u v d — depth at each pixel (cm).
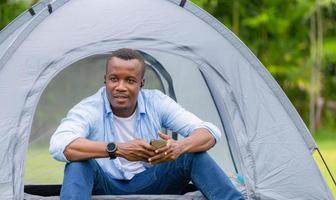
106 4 516
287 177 508
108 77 489
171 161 485
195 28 520
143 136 505
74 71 605
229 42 522
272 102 521
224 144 561
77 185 449
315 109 1792
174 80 592
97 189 480
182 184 498
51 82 601
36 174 596
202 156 476
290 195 505
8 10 1534
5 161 472
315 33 1792
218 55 521
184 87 587
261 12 1814
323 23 1806
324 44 1770
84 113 485
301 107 1823
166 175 489
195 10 521
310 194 510
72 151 456
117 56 486
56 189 570
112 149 458
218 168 474
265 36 1819
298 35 1823
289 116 521
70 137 461
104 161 495
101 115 494
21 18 538
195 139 475
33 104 486
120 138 500
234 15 1780
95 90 610
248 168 505
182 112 508
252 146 510
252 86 521
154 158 462
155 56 585
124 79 485
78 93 609
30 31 498
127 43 510
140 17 515
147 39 513
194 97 582
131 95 488
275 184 505
